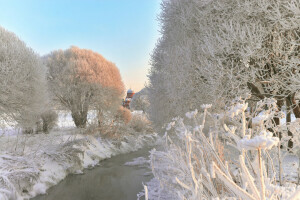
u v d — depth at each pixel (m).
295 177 2.86
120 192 7.33
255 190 0.80
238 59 6.49
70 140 11.24
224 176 0.88
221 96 6.36
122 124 17.06
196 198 1.17
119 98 17.73
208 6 7.05
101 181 8.55
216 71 6.23
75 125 17.12
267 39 6.23
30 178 6.72
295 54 5.99
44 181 7.40
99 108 16.30
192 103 7.80
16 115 9.31
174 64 7.95
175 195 2.20
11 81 8.43
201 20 7.44
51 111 14.23
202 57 7.09
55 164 8.73
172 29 9.27
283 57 5.99
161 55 9.99
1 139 9.92
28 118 9.48
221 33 6.51
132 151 15.55
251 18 6.19
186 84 7.49
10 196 5.68
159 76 9.65
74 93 15.94
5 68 8.35
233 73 6.54
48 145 9.47
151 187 5.71
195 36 7.67
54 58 17.56
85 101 16.56
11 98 8.56
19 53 9.16
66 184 8.09
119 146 14.88
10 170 6.57
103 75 16.92
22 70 8.98
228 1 6.60
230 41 5.88
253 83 6.34
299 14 5.10
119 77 18.58
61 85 16.11
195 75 7.47
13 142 9.20
